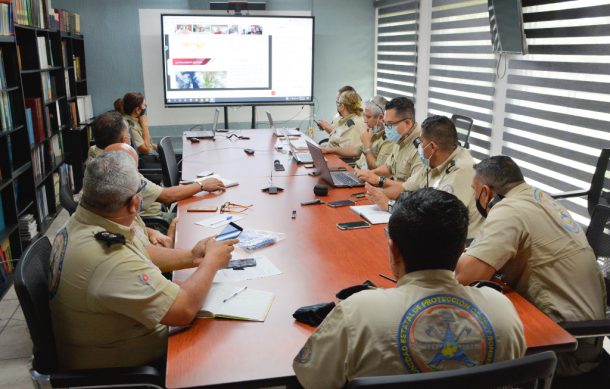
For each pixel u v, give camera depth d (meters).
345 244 2.16
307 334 1.48
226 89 6.26
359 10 6.66
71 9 5.89
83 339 1.47
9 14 3.54
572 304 1.66
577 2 3.37
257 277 1.83
